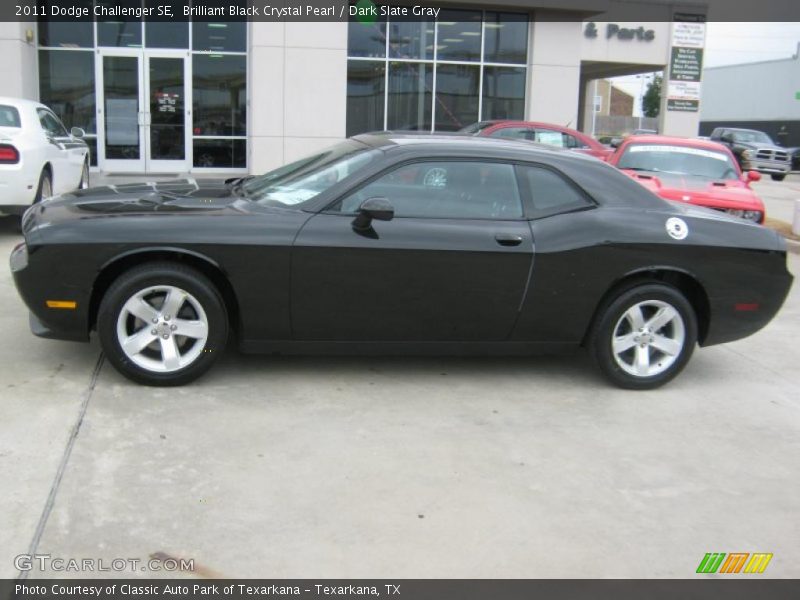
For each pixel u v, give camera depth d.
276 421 4.55
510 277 5.06
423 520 3.60
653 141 10.83
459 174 5.14
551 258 5.09
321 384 5.18
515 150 5.29
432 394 5.14
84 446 4.09
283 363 5.54
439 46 17.73
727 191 9.41
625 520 3.72
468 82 18.06
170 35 16.86
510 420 4.80
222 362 5.47
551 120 18.42
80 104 16.86
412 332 5.10
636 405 5.19
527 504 3.80
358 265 4.88
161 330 4.84
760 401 5.40
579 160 5.41
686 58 30.67
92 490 3.68
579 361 6.04
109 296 4.73
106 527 3.39
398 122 17.84
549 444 4.49
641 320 5.35
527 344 5.29
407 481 3.95
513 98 18.39
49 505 3.52
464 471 4.09
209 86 17.19
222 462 4.03
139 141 17.17
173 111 17.16
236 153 17.56
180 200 5.23
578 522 3.67
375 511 3.65
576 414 4.97
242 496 3.71
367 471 4.03
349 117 17.58
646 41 30.27
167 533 3.38
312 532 3.46
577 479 4.09
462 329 5.14
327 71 16.62
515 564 3.31
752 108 48.41
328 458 4.14
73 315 4.76
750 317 5.48
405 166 5.07
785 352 6.58
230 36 17.06
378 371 5.51
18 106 9.71
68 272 4.68
